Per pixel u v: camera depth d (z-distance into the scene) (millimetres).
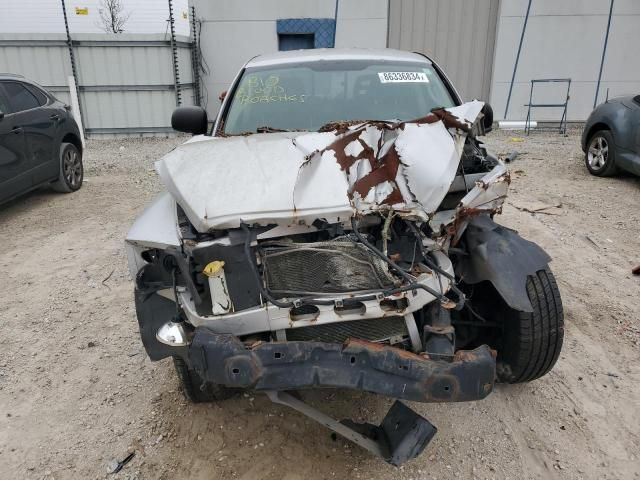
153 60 11961
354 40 12180
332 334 2326
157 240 2416
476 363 2105
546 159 8961
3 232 6086
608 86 12312
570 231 5508
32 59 11898
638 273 4484
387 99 3701
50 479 2584
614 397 3004
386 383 2084
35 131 6715
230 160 2645
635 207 6258
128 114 12305
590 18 11875
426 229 2510
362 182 2482
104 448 2766
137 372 3379
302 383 2078
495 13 12164
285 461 2617
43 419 2992
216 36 12305
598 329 3674
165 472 2598
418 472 2535
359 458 2623
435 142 2682
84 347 3678
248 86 3883
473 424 2832
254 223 2320
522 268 2557
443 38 12391
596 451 2635
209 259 2266
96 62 11922
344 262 2369
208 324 2229
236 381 2094
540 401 2984
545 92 12414
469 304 2850
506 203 6461
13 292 4543
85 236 5855
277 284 2318
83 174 8594
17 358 3574
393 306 2277
